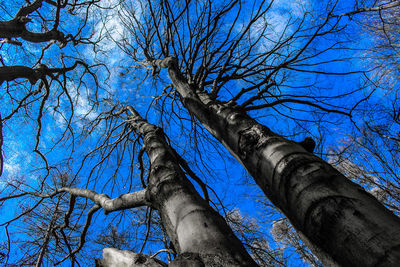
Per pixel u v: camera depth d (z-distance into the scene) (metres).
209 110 2.88
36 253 4.75
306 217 1.37
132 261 1.91
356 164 6.73
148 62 5.49
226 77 4.30
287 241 6.76
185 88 3.71
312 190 1.39
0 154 2.39
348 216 1.19
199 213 1.72
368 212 1.17
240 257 1.34
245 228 4.83
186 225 1.65
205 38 4.22
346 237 1.15
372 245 1.05
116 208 2.89
